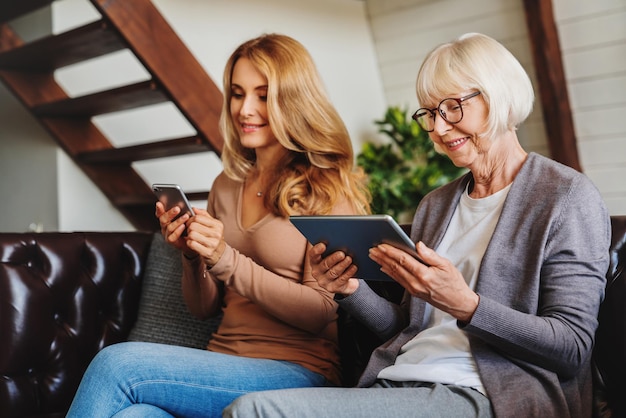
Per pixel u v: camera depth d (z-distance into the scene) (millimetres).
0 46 3518
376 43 5059
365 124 4953
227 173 2104
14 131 3859
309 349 1862
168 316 2207
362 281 1745
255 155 2119
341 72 4816
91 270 2273
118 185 3756
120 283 2309
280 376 1738
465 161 1631
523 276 1510
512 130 1626
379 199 4605
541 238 1497
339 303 1735
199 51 4066
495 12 4520
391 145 4781
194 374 1664
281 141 1980
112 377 1624
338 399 1418
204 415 1682
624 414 1530
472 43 1608
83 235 2291
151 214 3861
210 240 1791
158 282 2271
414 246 1394
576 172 1548
